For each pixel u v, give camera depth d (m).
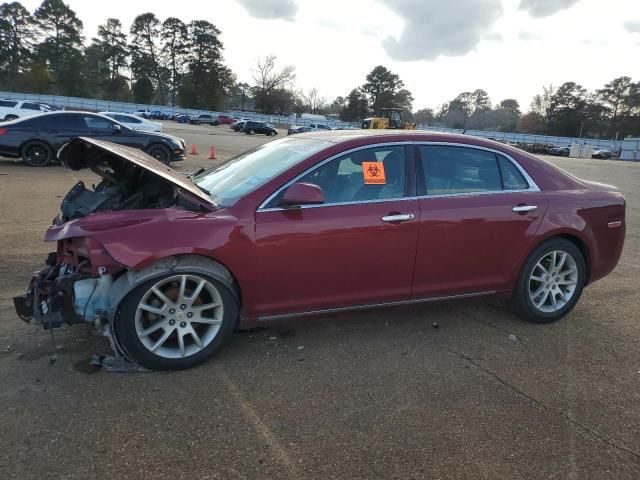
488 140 4.12
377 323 4.18
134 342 3.10
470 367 3.51
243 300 3.38
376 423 2.84
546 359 3.68
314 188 3.25
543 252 4.12
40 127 12.27
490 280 4.01
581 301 4.95
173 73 100.19
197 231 3.14
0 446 2.49
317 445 2.63
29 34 91.38
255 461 2.49
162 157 13.84
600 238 4.30
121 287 3.05
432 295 3.88
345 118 114.12
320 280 3.50
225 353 3.54
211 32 96.44
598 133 102.12
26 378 3.08
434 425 2.84
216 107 97.94
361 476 2.43
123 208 3.58
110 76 99.50
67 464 2.40
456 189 3.87
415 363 3.54
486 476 2.46
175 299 3.21
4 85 89.88
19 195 8.77
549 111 102.75
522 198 4.02
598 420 2.96
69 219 3.63
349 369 3.41
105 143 3.68
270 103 99.94
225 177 3.96
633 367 3.62
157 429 2.69
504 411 3.01
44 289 3.14
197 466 2.44
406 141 3.80
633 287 5.45
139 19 97.38
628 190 16.30
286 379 3.24
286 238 3.34
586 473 2.51
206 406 2.91
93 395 2.95
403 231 3.62
